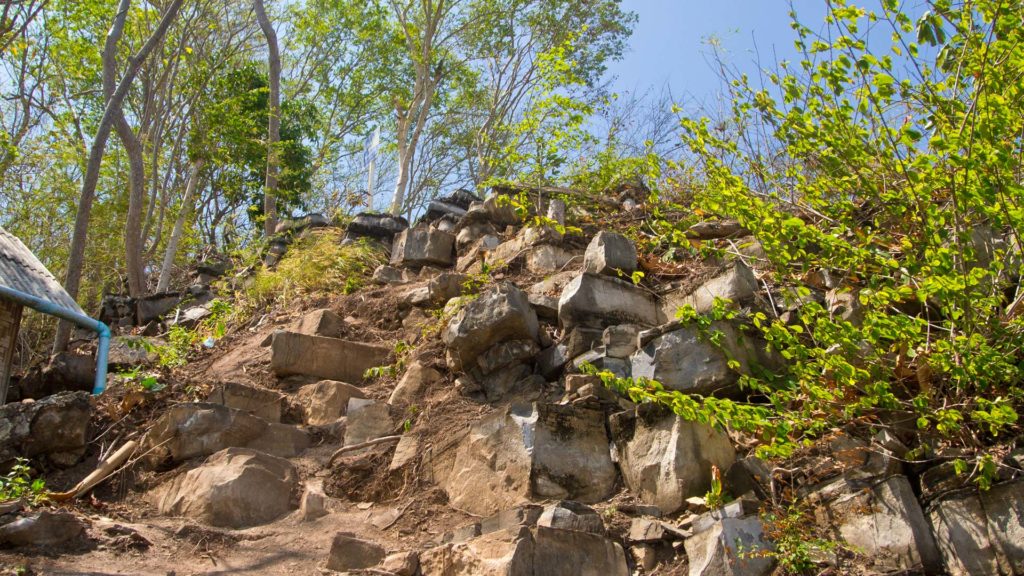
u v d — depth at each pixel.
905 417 4.68
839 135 4.75
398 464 5.66
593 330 6.18
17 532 4.44
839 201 5.63
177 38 15.23
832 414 4.64
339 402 6.61
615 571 4.40
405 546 4.88
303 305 9.18
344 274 9.80
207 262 14.08
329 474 5.79
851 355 4.68
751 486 4.72
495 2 18.06
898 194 4.88
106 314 11.18
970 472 4.18
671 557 4.45
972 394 4.58
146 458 5.82
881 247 5.68
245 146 14.45
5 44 11.53
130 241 11.78
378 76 19.33
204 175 17.28
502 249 8.85
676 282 6.82
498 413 5.39
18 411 5.78
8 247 7.70
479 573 4.25
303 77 19.56
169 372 7.33
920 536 4.09
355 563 4.63
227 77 16.73
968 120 4.44
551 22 18.38
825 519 4.41
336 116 19.80
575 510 4.60
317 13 17.66
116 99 9.55
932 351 4.52
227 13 16.69
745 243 7.07
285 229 12.60
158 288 13.36
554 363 6.09
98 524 4.87
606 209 9.28
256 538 5.02
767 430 4.66
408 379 6.53
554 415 5.25
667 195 8.84
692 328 5.44
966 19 4.39
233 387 6.39
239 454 5.55
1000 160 4.11
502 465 5.19
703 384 5.28
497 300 6.27
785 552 4.18
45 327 12.28
